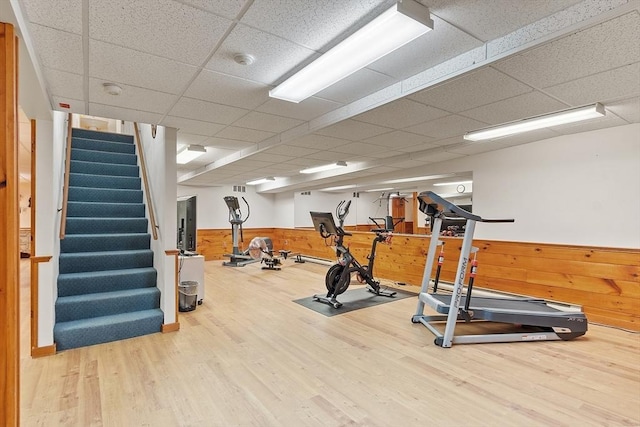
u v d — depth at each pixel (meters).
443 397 2.35
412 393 2.40
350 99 3.19
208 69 2.48
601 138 3.99
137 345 3.29
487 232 5.08
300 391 2.43
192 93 2.94
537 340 3.35
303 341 3.38
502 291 4.67
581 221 4.15
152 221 4.17
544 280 4.25
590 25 1.77
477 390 2.44
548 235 4.45
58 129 3.73
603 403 2.26
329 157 5.64
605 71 2.35
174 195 3.87
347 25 1.94
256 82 2.73
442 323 3.90
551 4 1.77
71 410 2.19
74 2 1.68
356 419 2.10
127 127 7.23
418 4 1.73
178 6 1.74
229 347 3.23
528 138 4.41
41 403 2.27
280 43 2.13
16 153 1.72
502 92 2.73
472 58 2.28
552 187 4.41
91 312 3.54
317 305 4.69
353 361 2.92
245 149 5.37
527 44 1.99
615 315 3.69
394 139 4.36
